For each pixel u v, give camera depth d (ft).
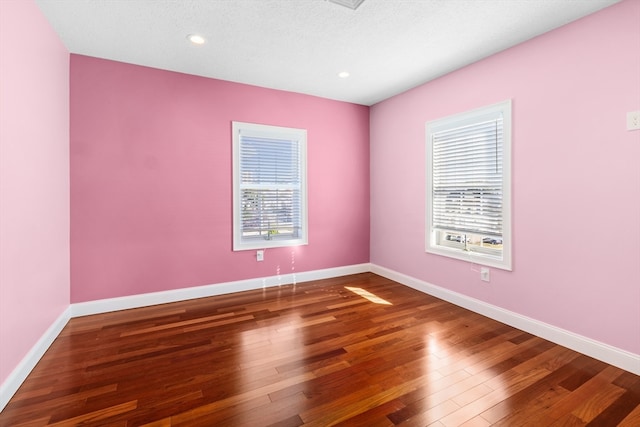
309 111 13.07
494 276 9.19
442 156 10.99
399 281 13.00
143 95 10.04
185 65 10.03
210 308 10.09
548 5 6.70
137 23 7.57
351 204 14.30
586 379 6.15
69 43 8.53
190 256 10.95
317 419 5.05
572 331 7.38
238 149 11.61
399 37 8.19
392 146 13.25
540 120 7.91
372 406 5.37
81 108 9.21
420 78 11.08
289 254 12.91
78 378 6.17
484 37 8.13
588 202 7.04
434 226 11.40
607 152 6.70
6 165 5.56
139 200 10.09
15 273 5.86
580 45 7.10
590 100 6.95
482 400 5.53
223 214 11.46
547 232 7.83
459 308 10.09
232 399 5.55
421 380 6.13
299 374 6.34
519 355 7.09
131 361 6.83
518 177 8.45
